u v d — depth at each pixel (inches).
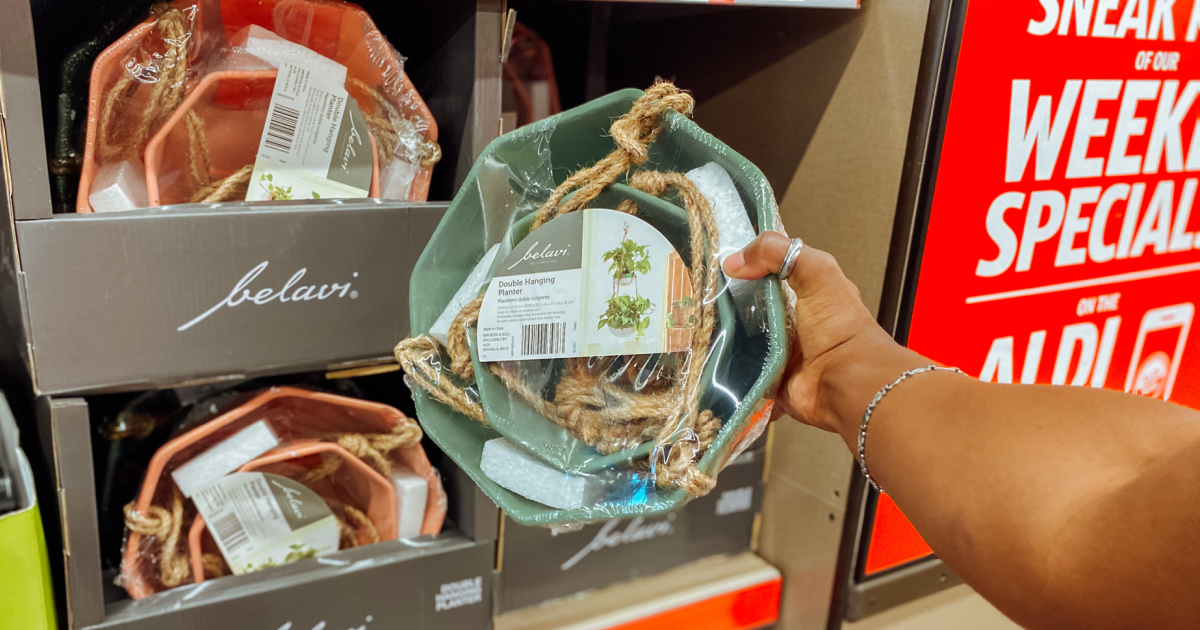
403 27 33.6
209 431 27.9
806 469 38.4
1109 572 14.3
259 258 25.4
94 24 28.0
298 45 26.3
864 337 21.0
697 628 38.0
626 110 21.0
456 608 32.5
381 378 36.4
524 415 20.4
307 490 29.6
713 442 17.5
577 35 42.9
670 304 19.2
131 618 26.1
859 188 32.6
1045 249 34.5
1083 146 33.9
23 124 21.4
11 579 23.6
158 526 27.2
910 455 18.5
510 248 20.7
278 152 26.5
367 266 27.3
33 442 28.8
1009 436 17.0
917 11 29.4
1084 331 37.7
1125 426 16.0
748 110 38.0
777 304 18.5
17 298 24.0
